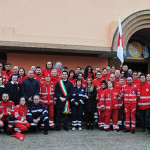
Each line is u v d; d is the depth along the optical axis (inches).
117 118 266.4
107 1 386.0
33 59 388.5
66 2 366.3
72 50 368.8
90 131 259.4
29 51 386.9
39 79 274.2
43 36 351.3
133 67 489.1
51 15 358.9
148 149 194.5
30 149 188.7
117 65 431.8
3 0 343.9
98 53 387.9
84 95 266.5
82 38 367.2
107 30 379.9
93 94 269.6
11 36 338.0
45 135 235.1
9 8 345.1
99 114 272.4
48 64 286.8
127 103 261.1
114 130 263.6
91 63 416.8
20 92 258.7
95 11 378.6
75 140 218.1
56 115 276.2
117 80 293.7
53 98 271.0
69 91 264.1
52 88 264.1
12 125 231.8
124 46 378.3
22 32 345.1
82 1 373.7
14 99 248.8
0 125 230.4
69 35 362.9
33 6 353.1
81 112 266.1
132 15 381.7
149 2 406.3
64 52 399.5
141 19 387.9
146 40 470.3
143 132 259.3
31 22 350.0
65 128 261.3
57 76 278.7
